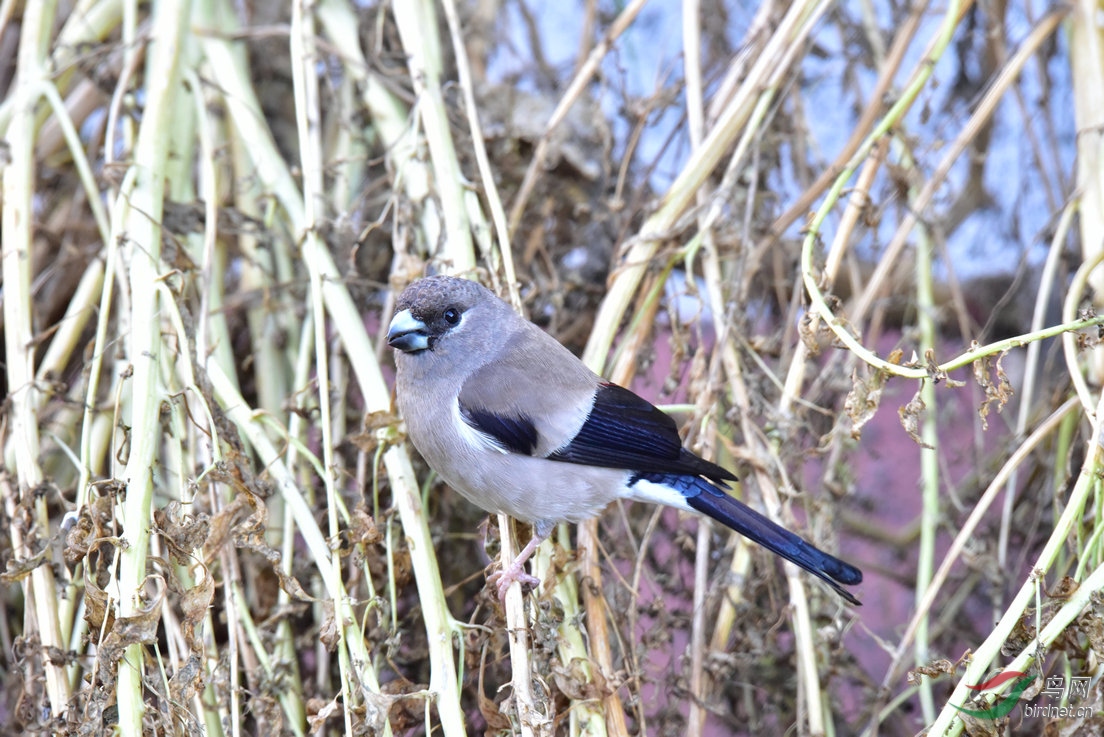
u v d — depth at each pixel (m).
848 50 10.39
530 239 9.46
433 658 6.61
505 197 9.50
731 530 8.01
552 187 9.98
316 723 6.12
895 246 8.59
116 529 6.50
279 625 7.46
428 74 8.71
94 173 9.70
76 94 9.98
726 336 8.14
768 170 9.62
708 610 7.82
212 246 7.96
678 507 7.48
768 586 8.00
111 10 9.62
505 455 7.54
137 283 7.32
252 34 9.32
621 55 10.75
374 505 7.33
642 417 7.60
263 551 6.49
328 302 7.91
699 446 7.87
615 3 11.07
